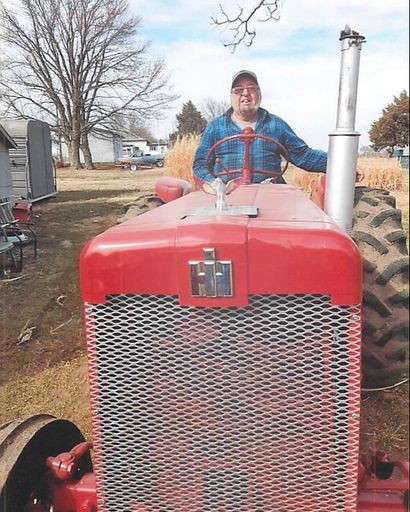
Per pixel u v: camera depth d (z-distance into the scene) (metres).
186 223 1.41
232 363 1.43
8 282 5.03
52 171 7.99
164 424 1.51
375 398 3.04
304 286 1.33
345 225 1.94
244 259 1.33
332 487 1.51
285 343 1.40
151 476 1.57
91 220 5.92
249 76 3.05
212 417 1.48
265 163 3.11
